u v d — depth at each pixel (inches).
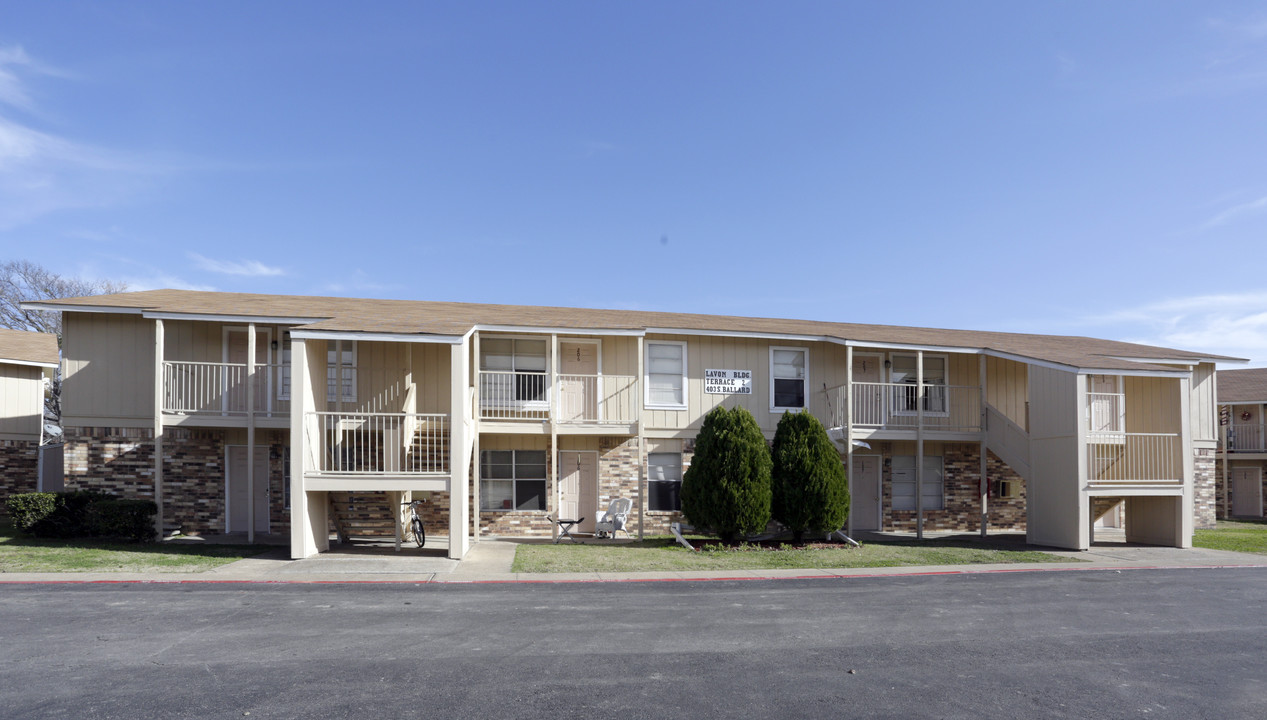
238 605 382.6
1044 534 675.4
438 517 696.4
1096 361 676.7
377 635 327.6
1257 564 569.3
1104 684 276.1
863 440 761.0
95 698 247.0
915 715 242.5
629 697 254.2
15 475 793.6
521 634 332.2
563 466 725.9
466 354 553.6
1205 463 874.1
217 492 652.7
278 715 234.2
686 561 549.6
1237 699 261.7
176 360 644.1
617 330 684.7
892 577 495.5
